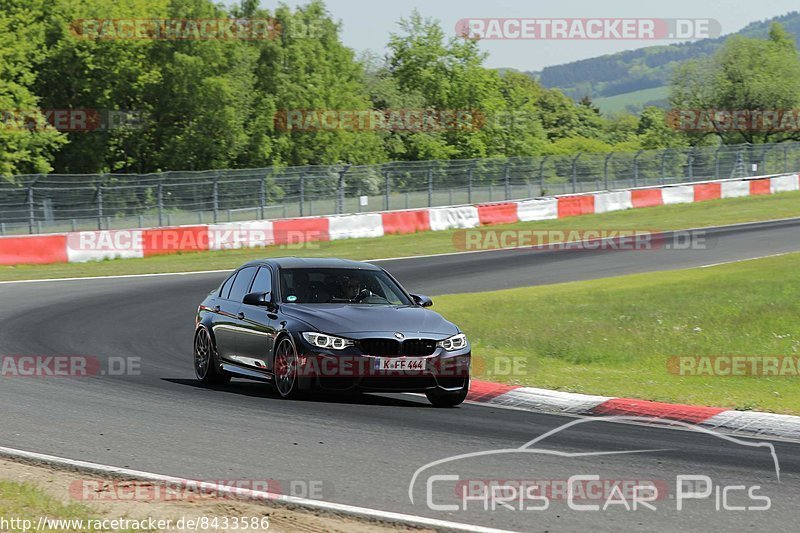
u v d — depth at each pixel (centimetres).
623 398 2705
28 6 12506
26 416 2305
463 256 7325
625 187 11869
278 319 2602
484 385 2886
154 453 1922
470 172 10575
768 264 5844
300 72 14738
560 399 2680
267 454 1916
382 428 2197
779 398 2803
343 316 2541
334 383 2455
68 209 8269
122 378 2923
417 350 2486
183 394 2648
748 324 3838
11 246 6956
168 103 13188
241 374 2756
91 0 12938
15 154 11356
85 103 12962
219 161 13325
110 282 5906
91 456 1895
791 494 1666
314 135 14562
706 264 6444
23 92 11606
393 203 9988
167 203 8744
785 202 11194
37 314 4422
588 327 3947
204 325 2922
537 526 1455
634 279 5662
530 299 4853
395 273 6325
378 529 1437
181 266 6844
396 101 16812
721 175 12769
